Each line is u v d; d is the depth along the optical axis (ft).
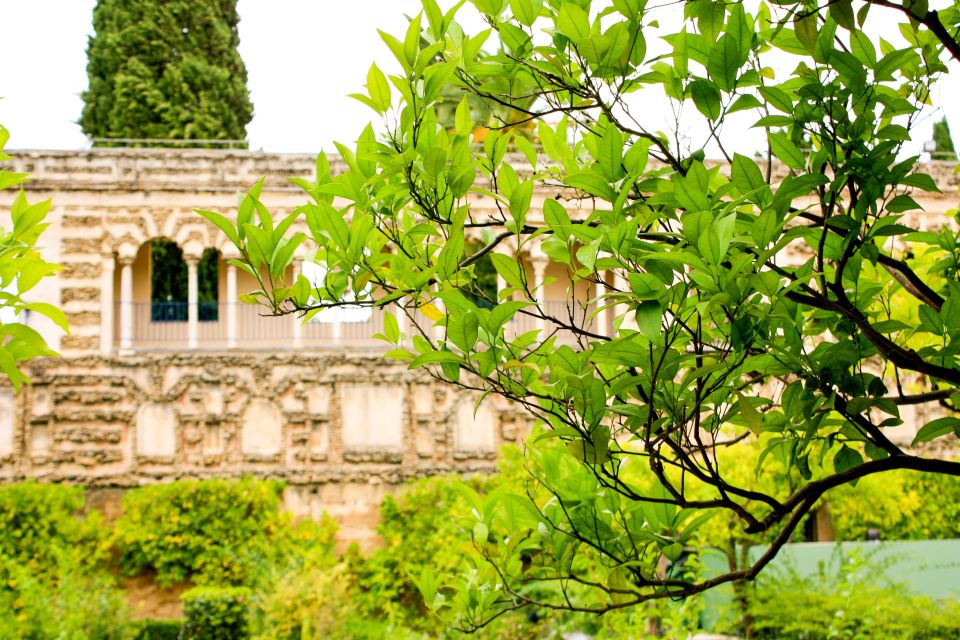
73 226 76.13
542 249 11.05
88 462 72.74
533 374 10.43
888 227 9.84
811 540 70.33
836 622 31.40
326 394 75.61
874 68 9.93
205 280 104.94
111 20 112.88
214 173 77.92
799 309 11.34
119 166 77.15
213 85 113.50
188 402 74.49
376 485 74.64
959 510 70.28
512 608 12.62
